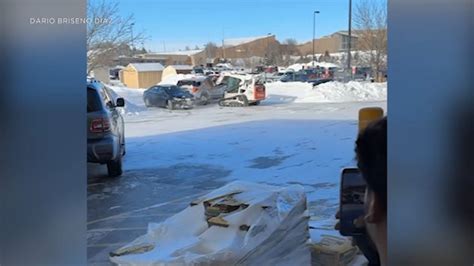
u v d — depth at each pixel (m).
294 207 2.89
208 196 3.16
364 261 2.61
